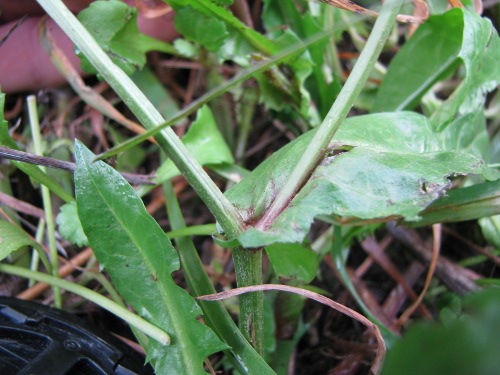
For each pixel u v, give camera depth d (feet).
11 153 0.40
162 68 0.68
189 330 0.37
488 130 0.64
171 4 0.53
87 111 0.63
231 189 0.39
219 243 0.32
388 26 0.35
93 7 0.50
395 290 0.59
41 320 0.41
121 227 0.36
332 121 0.35
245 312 0.38
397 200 0.33
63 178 0.60
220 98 0.65
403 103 0.56
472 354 0.21
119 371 0.39
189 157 0.34
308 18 0.56
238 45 0.56
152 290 0.36
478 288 0.54
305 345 0.58
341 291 0.59
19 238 0.45
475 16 0.45
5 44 0.57
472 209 0.46
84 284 0.55
